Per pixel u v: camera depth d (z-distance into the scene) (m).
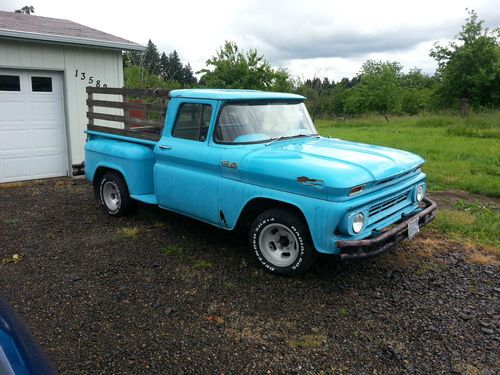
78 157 9.70
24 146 9.10
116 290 4.20
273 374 3.04
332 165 4.03
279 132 5.08
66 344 3.35
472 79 27.64
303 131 5.36
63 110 9.48
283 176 4.09
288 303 3.97
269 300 4.02
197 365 3.12
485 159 11.23
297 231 4.16
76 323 3.63
